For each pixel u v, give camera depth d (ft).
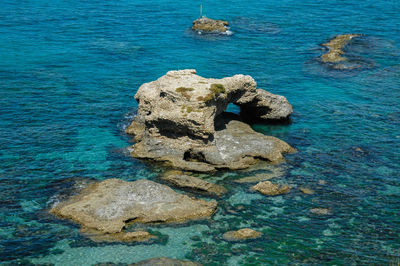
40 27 233.76
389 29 244.01
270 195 103.19
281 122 144.15
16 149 119.75
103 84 168.55
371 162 118.21
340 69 187.93
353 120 143.43
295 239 88.17
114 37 224.53
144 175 111.24
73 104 150.51
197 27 240.32
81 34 226.17
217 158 116.88
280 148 123.24
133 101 156.04
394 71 185.98
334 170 114.42
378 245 86.48
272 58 201.87
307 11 281.13
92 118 141.59
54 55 195.62
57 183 105.09
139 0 302.25
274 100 144.05
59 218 92.12
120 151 122.72
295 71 186.70
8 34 219.82
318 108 152.76
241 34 236.22
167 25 248.52
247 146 122.11
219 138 124.06
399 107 152.35
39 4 280.51
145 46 212.84
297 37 232.32
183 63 191.93
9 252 82.28
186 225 91.56
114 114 145.28
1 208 94.84
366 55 204.23
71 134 130.52
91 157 118.52
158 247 84.84
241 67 189.47
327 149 125.59
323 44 220.23
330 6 293.02
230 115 140.56
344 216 95.61
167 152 120.06
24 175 107.86
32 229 88.69
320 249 85.35
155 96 130.72
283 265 80.89
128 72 180.75
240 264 81.00
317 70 187.83
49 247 83.92
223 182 109.40
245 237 88.22
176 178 107.45
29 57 191.42
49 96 155.12
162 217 92.12
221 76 178.09
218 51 209.26
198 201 98.27
